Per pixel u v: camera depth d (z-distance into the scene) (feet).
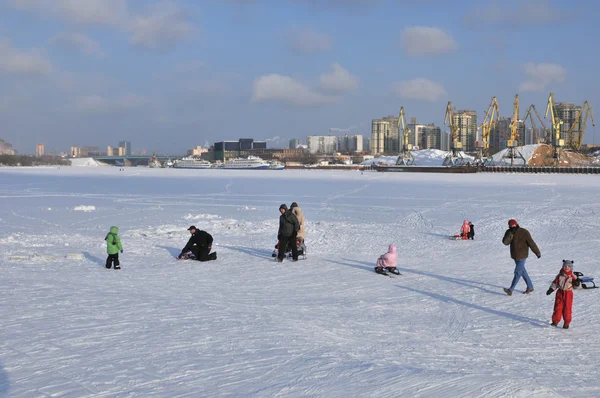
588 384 26.16
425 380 23.53
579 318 39.75
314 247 76.33
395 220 114.73
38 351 28.25
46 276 52.21
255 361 27.09
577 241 81.00
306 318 37.88
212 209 142.00
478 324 37.86
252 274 56.03
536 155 593.83
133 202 165.27
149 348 29.09
